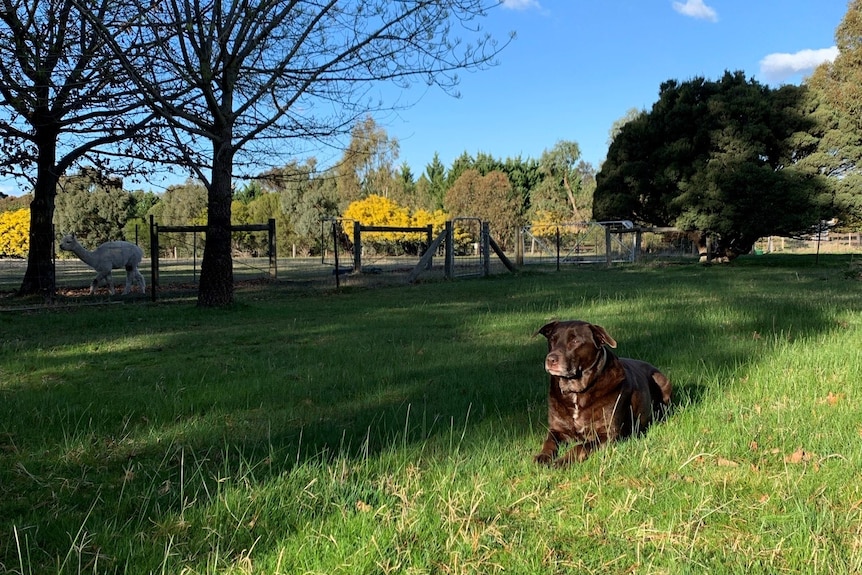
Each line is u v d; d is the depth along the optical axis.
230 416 5.13
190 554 2.77
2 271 32.56
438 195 70.69
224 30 11.14
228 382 6.25
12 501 3.43
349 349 8.05
